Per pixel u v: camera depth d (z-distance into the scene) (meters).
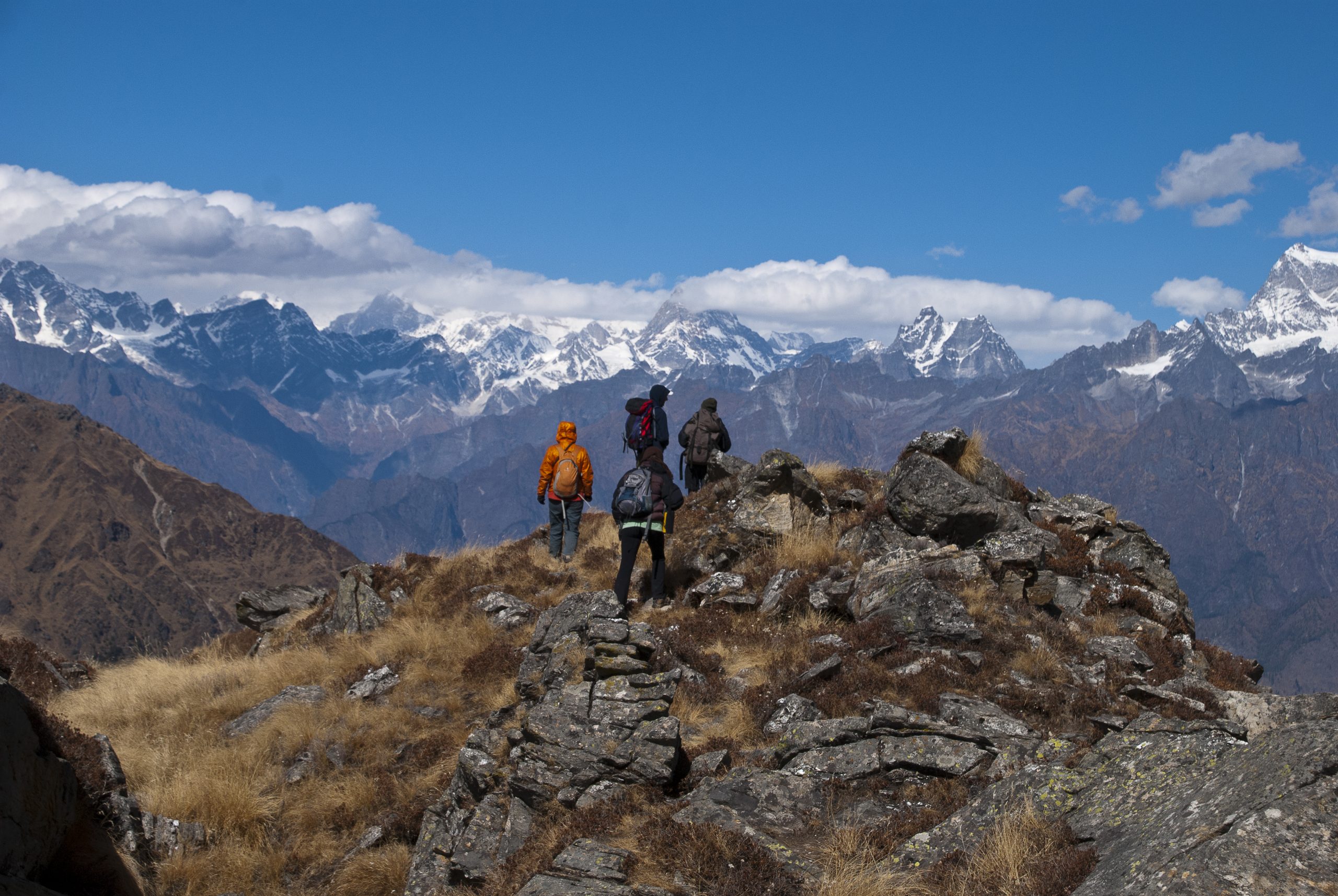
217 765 10.37
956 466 14.56
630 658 9.30
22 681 14.29
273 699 12.29
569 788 7.70
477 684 12.02
